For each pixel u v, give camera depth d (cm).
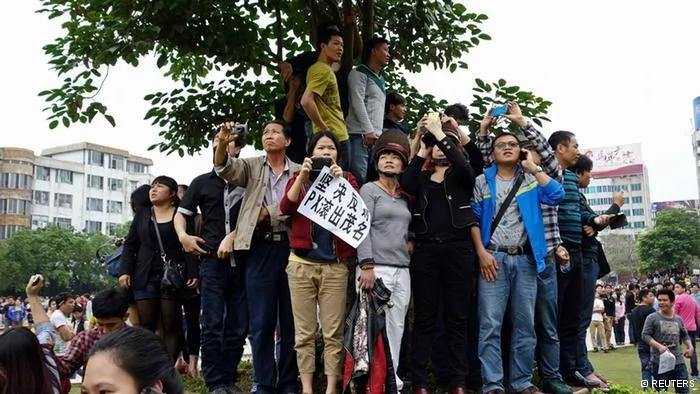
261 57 686
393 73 827
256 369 462
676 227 5844
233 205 495
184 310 627
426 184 486
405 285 463
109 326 382
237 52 652
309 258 447
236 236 466
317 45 601
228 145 467
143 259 535
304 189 459
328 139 470
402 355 568
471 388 552
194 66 787
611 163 9512
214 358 475
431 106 802
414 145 524
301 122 636
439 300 490
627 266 7050
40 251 4641
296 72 638
